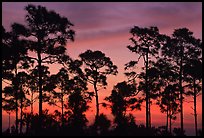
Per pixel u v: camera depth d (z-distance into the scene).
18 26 36.59
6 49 36.97
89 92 49.28
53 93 47.88
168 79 47.78
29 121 29.83
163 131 28.58
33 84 45.34
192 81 46.44
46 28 37.09
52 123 26.56
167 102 49.28
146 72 45.38
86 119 23.91
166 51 46.94
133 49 45.28
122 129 22.92
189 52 46.91
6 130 30.64
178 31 46.88
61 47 37.06
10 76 43.28
